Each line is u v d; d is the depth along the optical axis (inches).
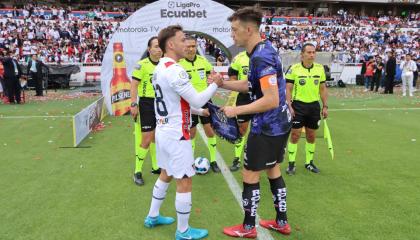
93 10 1344.7
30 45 885.8
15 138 294.7
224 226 145.9
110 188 186.9
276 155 130.3
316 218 152.7
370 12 1758.1
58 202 168.6
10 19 1071.6
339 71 792.3
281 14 1616.6
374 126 345.4
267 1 1674.5
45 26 1032.2
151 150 206.4
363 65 778.2
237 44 125.8
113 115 416.2
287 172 210.4
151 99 187.6
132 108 192.9
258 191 133.4
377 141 286.2
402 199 172.4
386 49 1015.0
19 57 811.4
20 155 245.9
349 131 323.6
